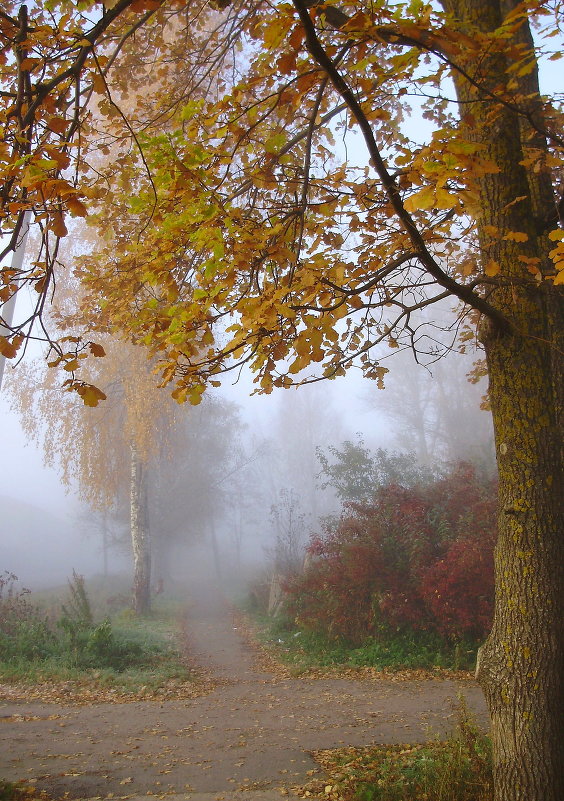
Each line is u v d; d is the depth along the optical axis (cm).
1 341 279
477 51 296
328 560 1426
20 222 280
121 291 551
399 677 1038
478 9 439
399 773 512
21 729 700
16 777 538
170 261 434
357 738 671
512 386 408
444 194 237
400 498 1397
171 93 614
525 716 370
